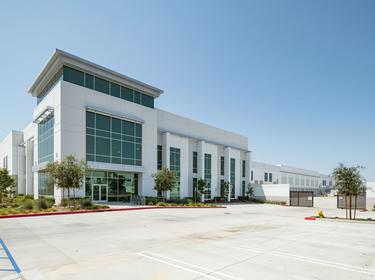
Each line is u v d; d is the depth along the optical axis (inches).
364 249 361.4
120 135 1230.9
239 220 709.9
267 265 281.0
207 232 491.2
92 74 1163.3
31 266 270.8
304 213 1028.5
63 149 1007.0
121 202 1205.1
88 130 1104.2
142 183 1304.1
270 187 1959.9
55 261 288.7
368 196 1368.1
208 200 1776.6
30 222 593.9
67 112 1035.9
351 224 643.5
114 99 1221.7
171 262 287.4
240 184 2129.7
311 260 303.0
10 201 1145.4
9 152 1717.5
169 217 735.7
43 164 1114.7
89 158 1093.8
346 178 740.7
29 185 1454.2
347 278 244.4
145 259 298.8
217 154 1908.2
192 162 1692.9
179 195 1558.8
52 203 970.7
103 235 445.4
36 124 1322.6
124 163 1234.6
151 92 1409.9
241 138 2219.5
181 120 1643.7
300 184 3491.6
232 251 340.8
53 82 1183.6
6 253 322.0
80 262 285.4
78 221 617.9
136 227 538.9
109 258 301.9
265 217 817.5
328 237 452.8
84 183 1039.0
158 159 1464.1
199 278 238.8
